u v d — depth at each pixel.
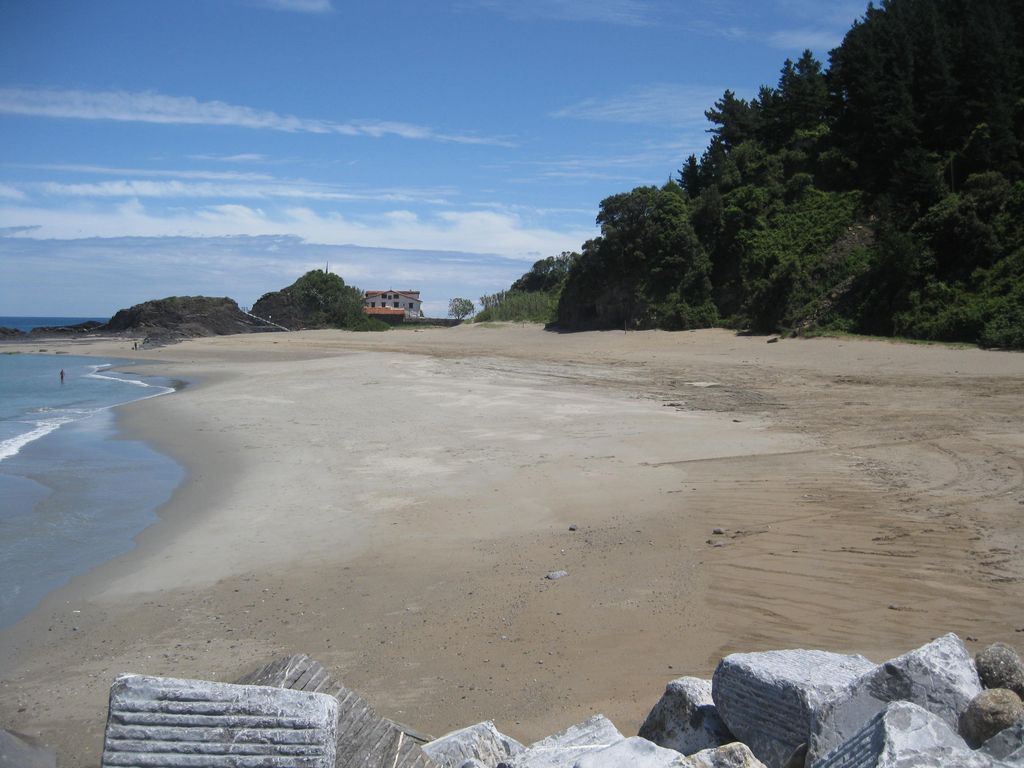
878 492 14.21
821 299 44.72
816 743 4.24
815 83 61.78
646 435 20.86
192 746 4.05
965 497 13.55
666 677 7.91
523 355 49.09
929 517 12.54
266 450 21.67
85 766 6.95
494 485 16.58
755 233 53.25
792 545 11.60
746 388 29.31
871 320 41.84
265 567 12.38
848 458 17.06
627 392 29.78
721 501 14.29
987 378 27.78
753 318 47.84
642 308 57.09
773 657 5.20
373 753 4.85
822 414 22.78
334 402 30.47
